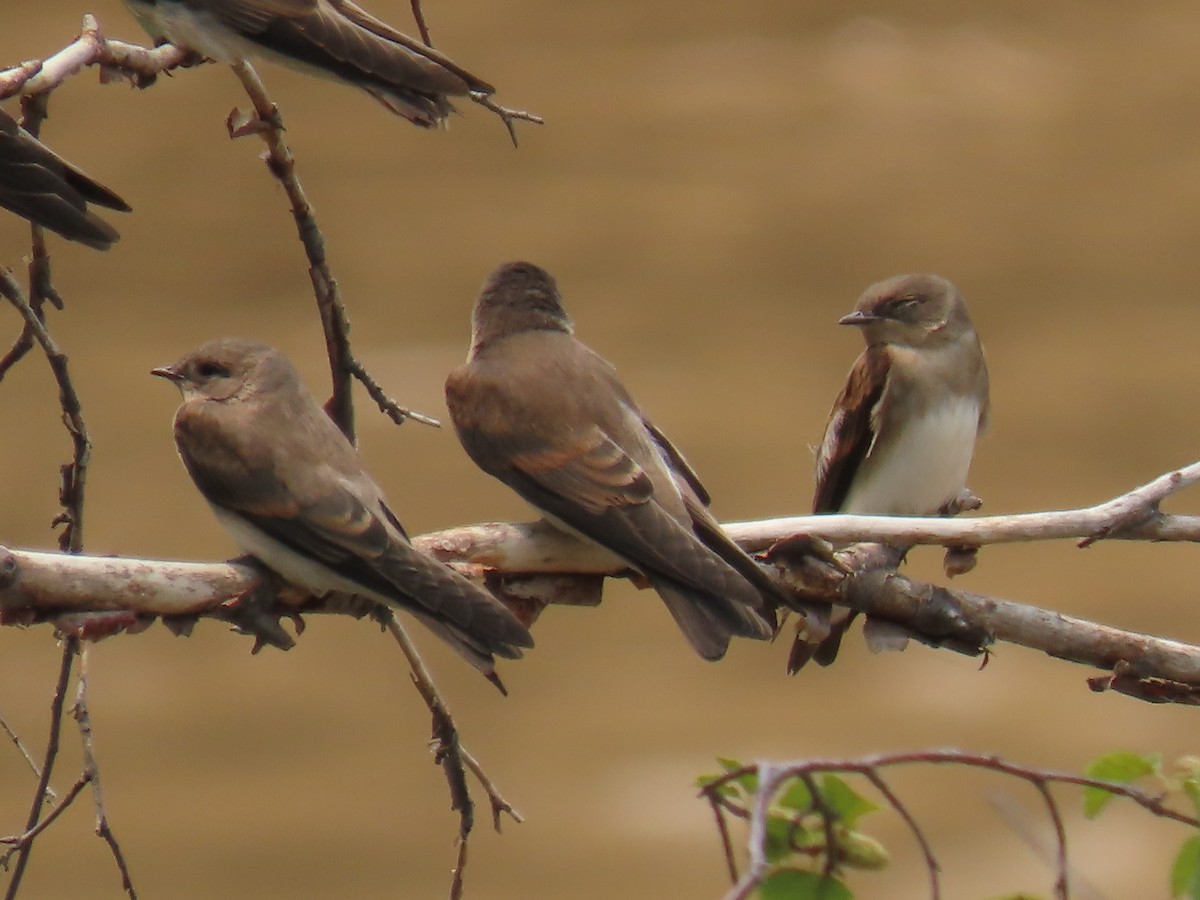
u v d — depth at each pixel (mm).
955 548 7195
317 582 6348
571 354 7133
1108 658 7082
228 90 31266
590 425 6918
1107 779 5488
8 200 6656
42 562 5992
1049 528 7055
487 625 6109
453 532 6781
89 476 21609
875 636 7078
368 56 7145
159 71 7285
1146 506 7066
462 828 6875
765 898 5008
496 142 30359
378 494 6535
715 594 6555
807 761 4598
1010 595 19672
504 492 21062
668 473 6973
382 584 6227
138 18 7301
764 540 6992
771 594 6750
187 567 6258
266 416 6543
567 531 6828
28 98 7141
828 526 7027
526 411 6938
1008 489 22328
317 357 24422
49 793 6941
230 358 6660
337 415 7230
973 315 26219
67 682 6691
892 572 7047
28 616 6016
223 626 19078
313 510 6344
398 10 34219
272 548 6348
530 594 6891
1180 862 5402
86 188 6949
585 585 6922
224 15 7062
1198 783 5379
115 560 6113
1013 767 4930
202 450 6488
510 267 7309
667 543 6648
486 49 32938
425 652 18953
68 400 6844
